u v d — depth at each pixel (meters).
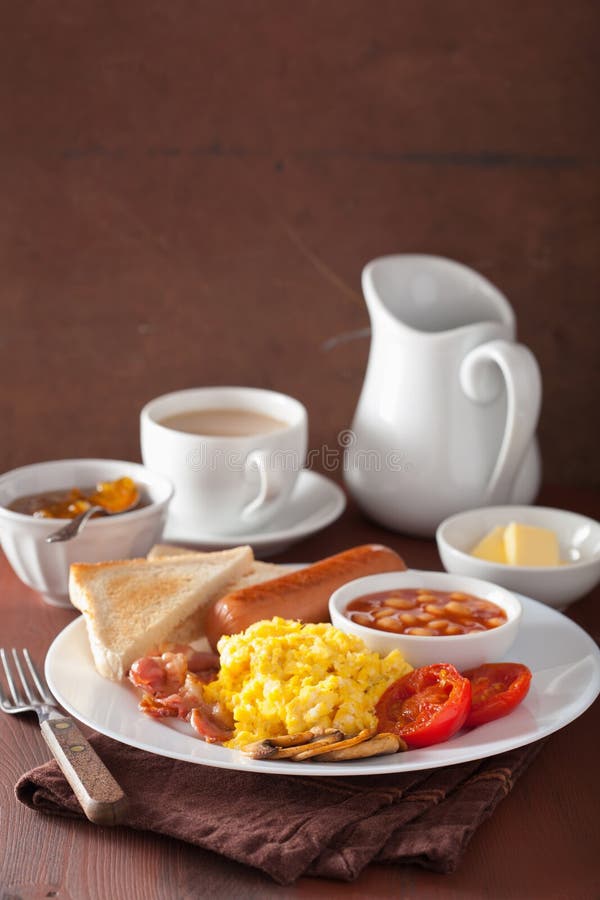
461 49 1.22
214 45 1.23
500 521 1.12
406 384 1.14
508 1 1.21
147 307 1.29
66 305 1.29
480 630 0.97
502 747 0.90
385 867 0.87
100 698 0.95
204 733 0.92
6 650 1.03
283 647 0.93
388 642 0.95
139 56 1.24
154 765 0.92
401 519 1.16
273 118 1.24
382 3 1.21
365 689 0.93
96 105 1.25
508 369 1.10
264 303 1.28
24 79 1.24
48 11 1.23
